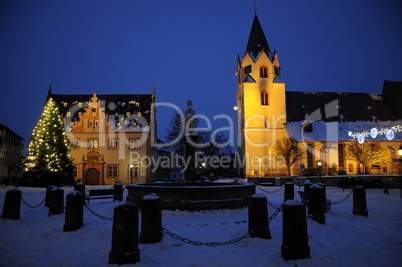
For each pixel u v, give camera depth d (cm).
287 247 816
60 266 801
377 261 813
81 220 1202
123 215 799
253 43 6806
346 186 4288
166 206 1605
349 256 853
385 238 1045
